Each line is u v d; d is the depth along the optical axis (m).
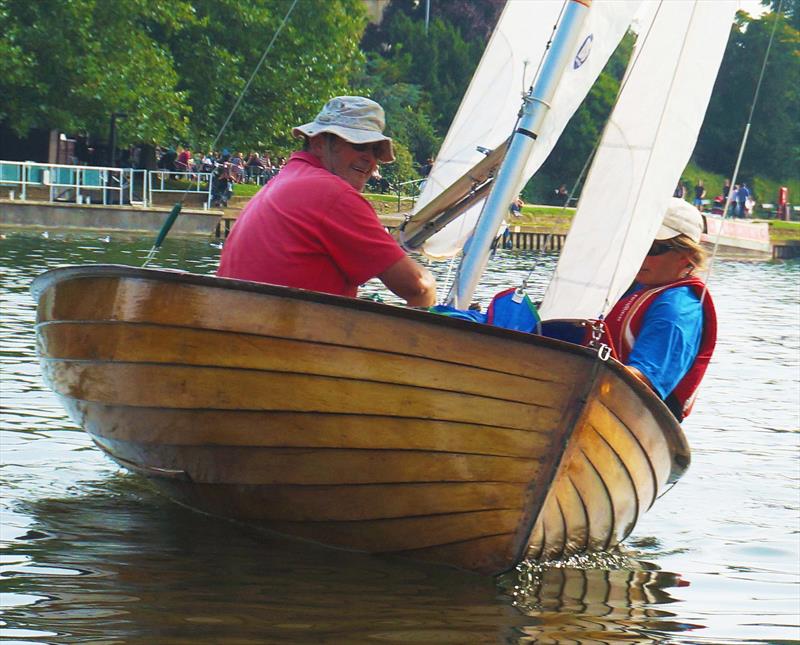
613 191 17.52
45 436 22.33
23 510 17.47
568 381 14.81
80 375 16.98
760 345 46.09
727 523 19.17
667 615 14.55
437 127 168.50
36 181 97.25
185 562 15.35
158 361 15.59
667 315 16.33
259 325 14.91
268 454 15.52
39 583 14.23
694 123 17.56
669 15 17.80
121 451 17.36
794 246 158.50
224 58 115.81
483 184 21.34
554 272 17.77
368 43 186.12
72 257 68.25
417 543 15.75
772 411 30.22
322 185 15.68
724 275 101.44
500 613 14.16
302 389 14.96
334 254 15.70
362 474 15.29
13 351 32.25
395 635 13.10
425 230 22.14
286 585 14.66
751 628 14.18
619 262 17.11
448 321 14.54
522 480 15.10
